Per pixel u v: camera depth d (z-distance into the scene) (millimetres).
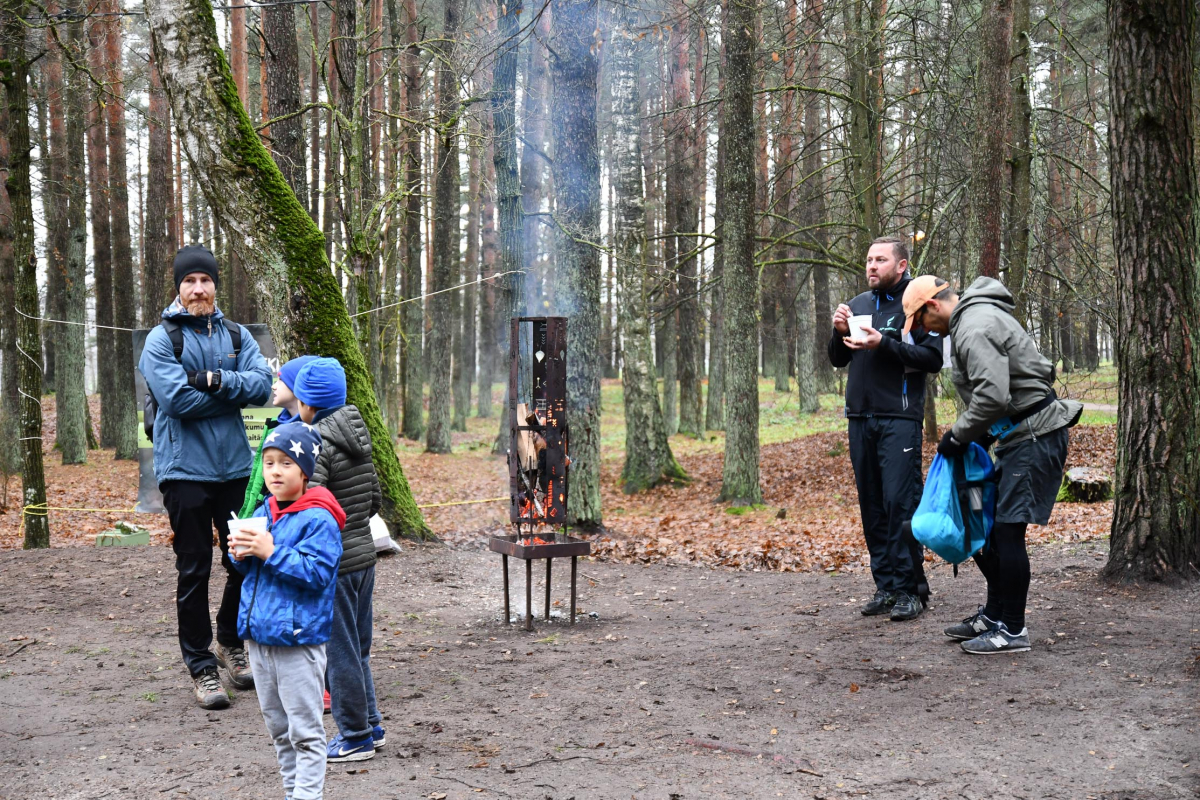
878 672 4488
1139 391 5727
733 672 4637
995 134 11883
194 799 3188
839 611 5992
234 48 18625
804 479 17562
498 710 4164
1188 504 5656
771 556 9500
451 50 12773
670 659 4969
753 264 14750
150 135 19969
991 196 11961
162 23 7293
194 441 4402
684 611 6543
